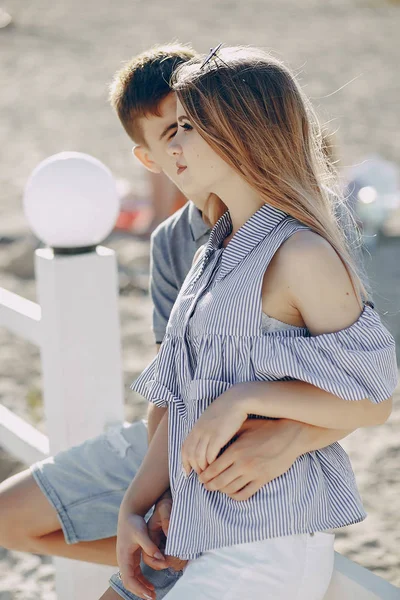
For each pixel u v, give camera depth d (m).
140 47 18.53
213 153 1.66
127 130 2.27
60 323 2.39
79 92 14.59
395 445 3.89
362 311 1.59
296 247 1.58
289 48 18.30
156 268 2.34
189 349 1.71
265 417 1.65
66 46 18.69
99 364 2.46
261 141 1.61
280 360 1.55
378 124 11.88
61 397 2.44
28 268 6.66
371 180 7.41
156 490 1.84
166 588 1.74
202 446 1.55
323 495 1.65
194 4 24.80
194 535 1.63
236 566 1.56
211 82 1.63
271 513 1.57
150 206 7.77
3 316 2.67
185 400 1.71
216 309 1.63
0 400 4.42
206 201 1.96
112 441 2.24
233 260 1.68
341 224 1.88
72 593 2.46
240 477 1.56
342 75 15.55
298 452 1.59
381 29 21.09
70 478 2.19
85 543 2.21
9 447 2.84
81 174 2.31
